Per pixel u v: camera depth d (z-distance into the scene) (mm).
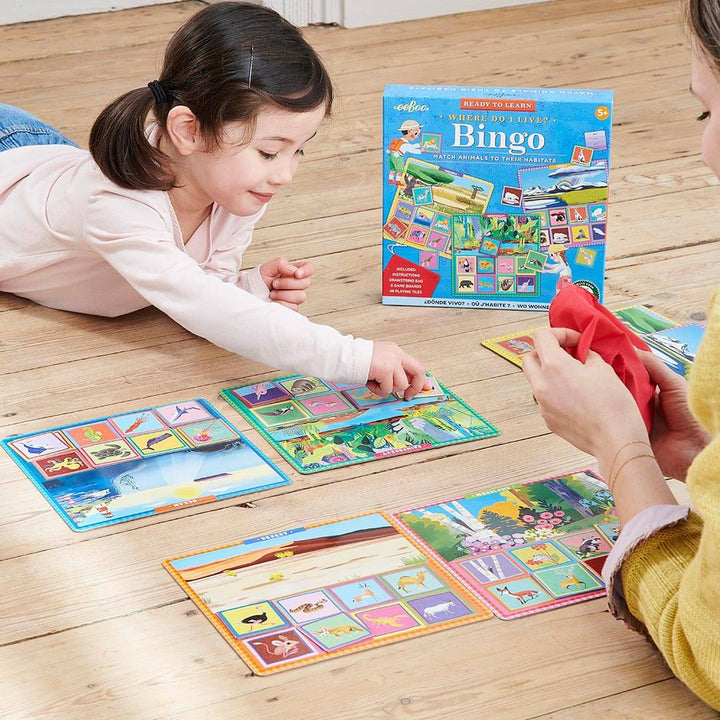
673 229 2553
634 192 2736
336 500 1688
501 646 1405
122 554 1570
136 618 1455
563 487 1712
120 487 1706
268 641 1403
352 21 4098
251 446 1811
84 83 3535
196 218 2092
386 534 1604
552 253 2195
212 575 1522
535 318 2223
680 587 1183
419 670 1367
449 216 2197
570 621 1446
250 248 2479
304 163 2934
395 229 2219
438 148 2156
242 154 1899
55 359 2070
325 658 1377
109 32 4051
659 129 3139
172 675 1360
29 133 2451
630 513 1309
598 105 2088
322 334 1870
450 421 1883
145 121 1948
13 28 4098
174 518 1643
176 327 2191
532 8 4320
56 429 1850
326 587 1496
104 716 1302
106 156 1958
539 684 1350
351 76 3598
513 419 1897
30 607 1474
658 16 4219
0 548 1581
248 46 1840
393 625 1431
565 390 1408
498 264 2219
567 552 1564
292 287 2162
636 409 1387
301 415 1902
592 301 1598
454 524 1625
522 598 1479
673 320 2168
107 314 2215
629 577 1283
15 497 1686
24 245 2180
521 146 2133
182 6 4348
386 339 2143
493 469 1763
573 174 2139
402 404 1932
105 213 1992
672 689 1348
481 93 2131
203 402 1936
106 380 2004
